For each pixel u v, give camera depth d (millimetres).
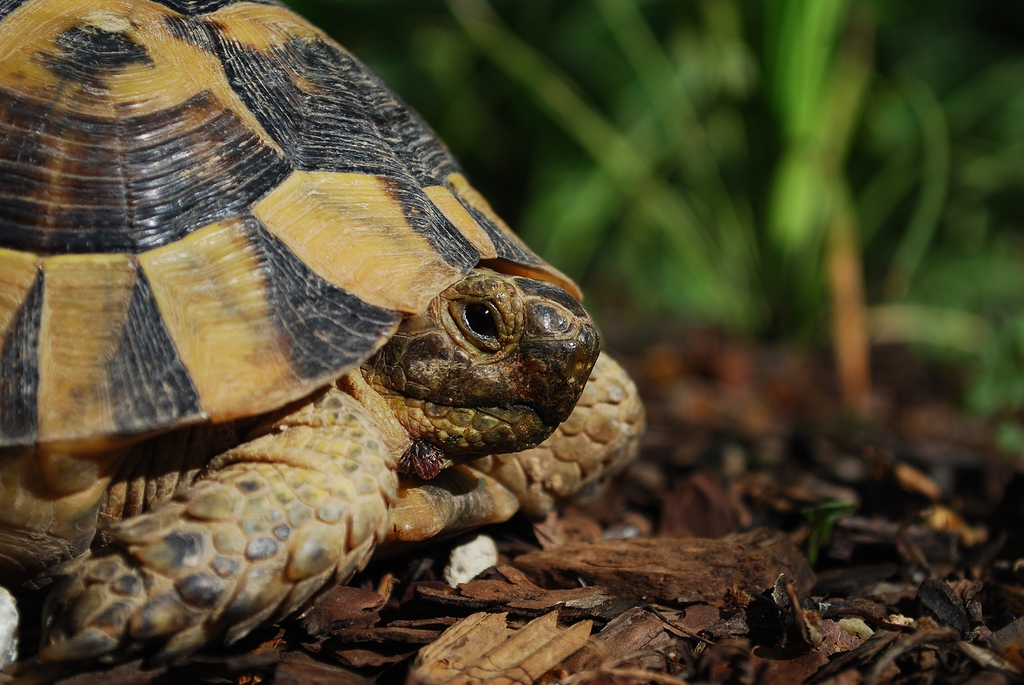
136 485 278
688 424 445
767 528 315
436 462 290
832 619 294
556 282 308
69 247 272
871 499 357
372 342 275
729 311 627
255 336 271
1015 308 543
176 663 267
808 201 562
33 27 284
